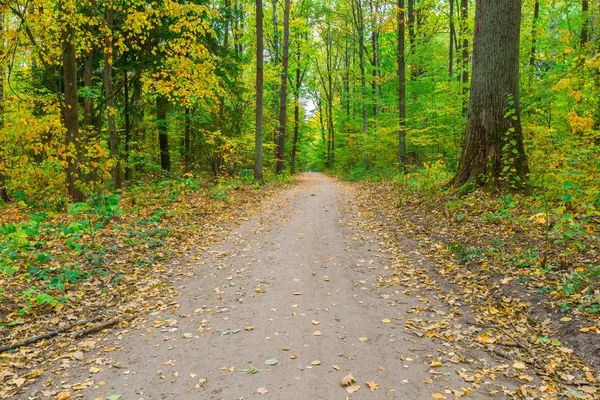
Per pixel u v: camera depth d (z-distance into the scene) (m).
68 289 5.87
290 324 4.82
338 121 34.88
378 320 4.88
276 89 28.47
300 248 8.12
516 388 3.43
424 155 20.50
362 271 6.69
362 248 7.97
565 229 6.27
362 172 24.53
